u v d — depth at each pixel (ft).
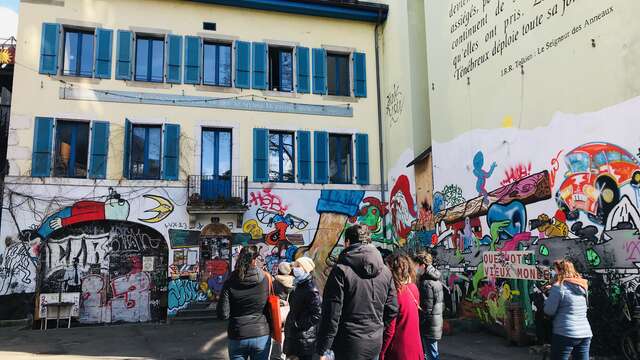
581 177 28.12
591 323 26.08
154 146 50.03
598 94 27.14
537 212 31.55
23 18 47.98
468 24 40.32
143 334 39.63
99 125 47.96
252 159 51.75
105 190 47.19
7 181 45.06
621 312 24.94
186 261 48.08
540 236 31.14
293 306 18.13
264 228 50.70
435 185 44.52
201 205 47.83
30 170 45.70
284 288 21.43
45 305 44.09
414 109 49.49
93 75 48.73
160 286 48.01
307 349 17.69
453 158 41.86
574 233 28.43
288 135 54.13
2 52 50.80
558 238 29.63
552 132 30.55
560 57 30.07
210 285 48.32
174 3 52.19
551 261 30.07
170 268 47.57
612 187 26.07
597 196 26.99
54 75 47.60
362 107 56.29
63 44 48.98
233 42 53.26
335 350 12.11
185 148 50.06
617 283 25.34
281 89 54.95
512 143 34.35
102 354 31.37
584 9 28.30
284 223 51.44
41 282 45.01
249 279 15.05
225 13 53.62
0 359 29.71
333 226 52.85
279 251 50.75
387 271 12.92
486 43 37.73
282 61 55.67
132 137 49.52
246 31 53.93
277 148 53.57
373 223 54.19
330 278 12.23
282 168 53.26
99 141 47.70
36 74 47.29
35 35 47.96
